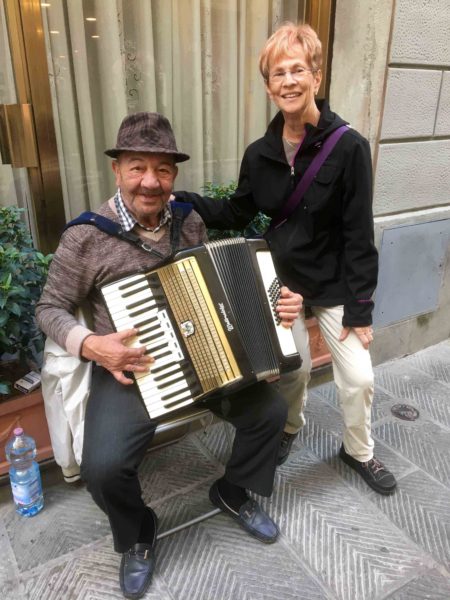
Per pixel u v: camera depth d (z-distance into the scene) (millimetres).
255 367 1578
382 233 2795
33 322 2076
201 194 2791
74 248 1618
